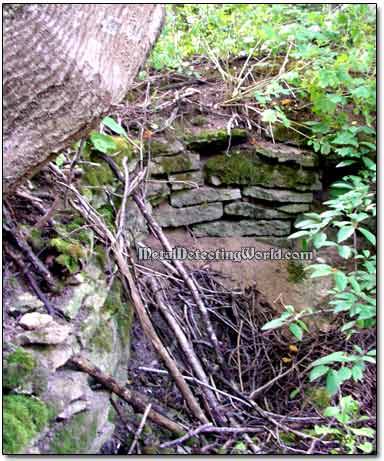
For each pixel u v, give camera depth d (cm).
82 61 116
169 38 278
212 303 225
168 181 239
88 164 196
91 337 148
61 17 112
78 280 150
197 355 201
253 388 200
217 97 266
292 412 194
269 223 254
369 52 248
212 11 279
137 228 226
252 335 220
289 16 306
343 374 163
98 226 172
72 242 158
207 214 248
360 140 253
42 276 144
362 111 256
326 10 306
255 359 211
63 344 132
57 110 118
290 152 249
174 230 246
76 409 125
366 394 201
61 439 116
